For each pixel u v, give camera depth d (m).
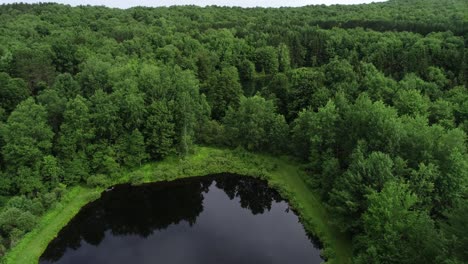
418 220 35.38
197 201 67.00
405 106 63.00
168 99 72.44
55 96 66.19
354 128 55.12
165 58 101.00
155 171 68.62
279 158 71.94
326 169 53.94
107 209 62.25
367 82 74.00
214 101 85.88
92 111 66.25
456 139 46.91
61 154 63.19
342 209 45.16
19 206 52.09
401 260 33.81
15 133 57.38
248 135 72.06
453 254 28.55
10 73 79.31
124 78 74.44
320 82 78.12
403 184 39.56
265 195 66.31
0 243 46.91
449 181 43.66
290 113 78.31
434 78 78.81
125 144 68.00
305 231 53.19
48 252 49.81
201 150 75.56
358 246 42.28
